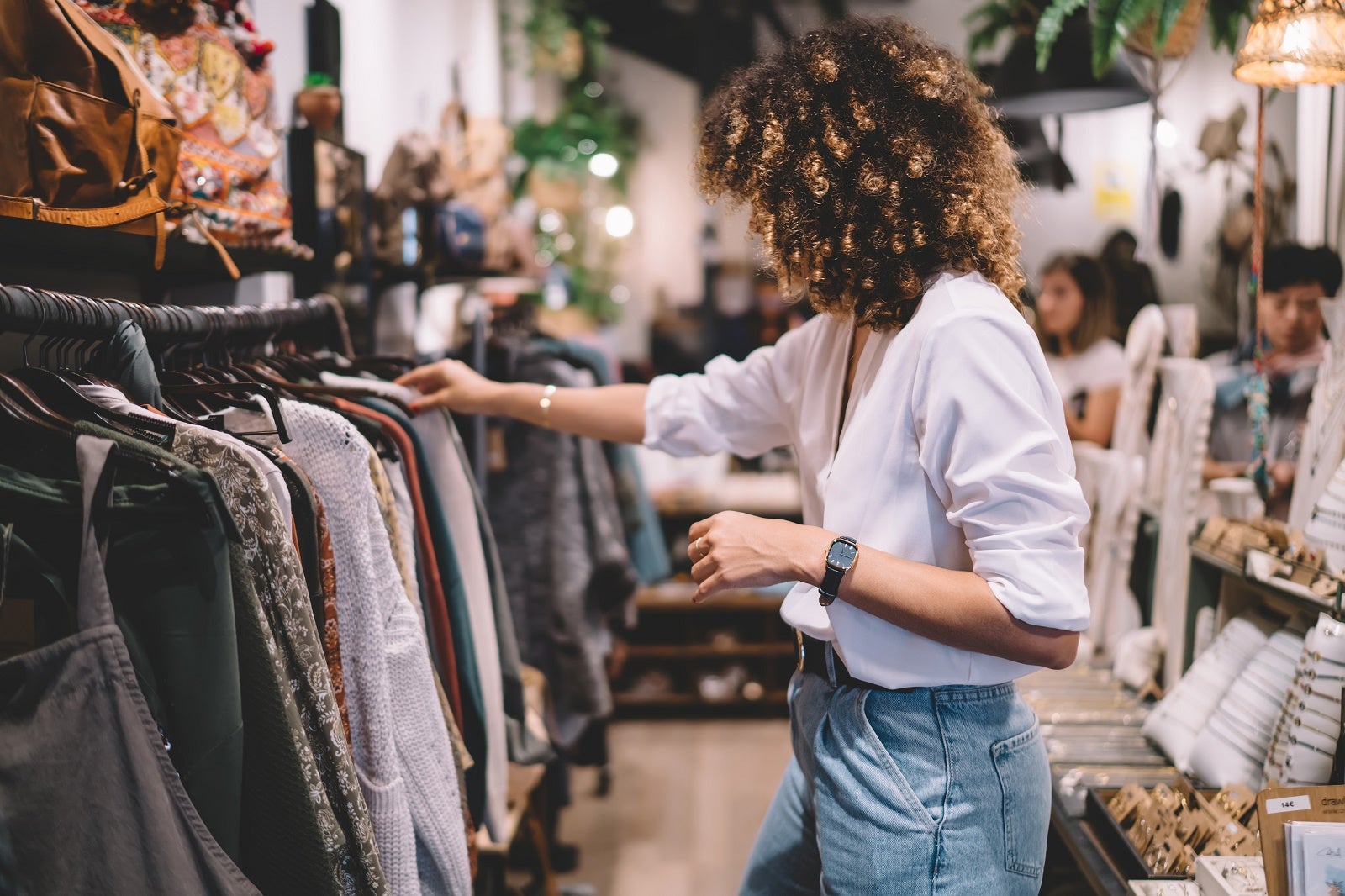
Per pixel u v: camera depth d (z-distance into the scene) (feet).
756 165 3.76
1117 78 7.41
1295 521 5.69
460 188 10.27
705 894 9.70
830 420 4.36
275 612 3.36
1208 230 16.56
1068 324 10.94
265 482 3.33
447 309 12.99
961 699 3.80
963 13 19.66
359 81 10.35
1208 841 4.48
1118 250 11.71
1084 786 5.55
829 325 4.51
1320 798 3.69
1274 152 13.99
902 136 3.56
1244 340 10.32
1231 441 9.74
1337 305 5.59
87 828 2.74
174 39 4.89
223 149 5.17
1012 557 3.41
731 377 5.25
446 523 5.01
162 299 5.86
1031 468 3.49
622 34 24.39
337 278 6.87
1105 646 8.33
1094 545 8.50
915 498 3.75
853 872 3.87
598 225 20.25
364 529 4.02
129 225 3.96
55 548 3.03
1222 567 5.79
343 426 4.04
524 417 5.65
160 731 2.90
